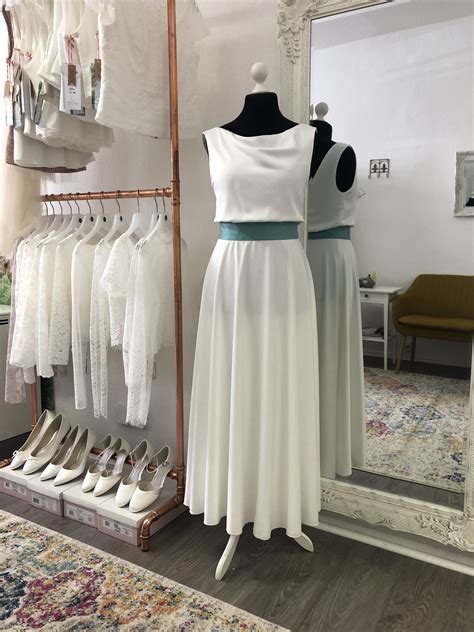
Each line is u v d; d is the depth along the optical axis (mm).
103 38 1754
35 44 2037
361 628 1563
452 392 1821
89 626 1563
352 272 1935
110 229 2314
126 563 1878
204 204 2266
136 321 1964
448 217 1749
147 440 2527
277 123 1751
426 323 1837
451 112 1692
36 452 2445
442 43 1675
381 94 1789
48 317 2271
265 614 1620
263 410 1729
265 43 2025
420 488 1910
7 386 2490
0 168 2277
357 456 2025
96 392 2164
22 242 2314
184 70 2053
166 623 1576
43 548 1969
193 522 2172
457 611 1635
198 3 2174
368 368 1966
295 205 1721
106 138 2221
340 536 2059
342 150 1877
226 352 1779
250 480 1842
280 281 1725
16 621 1581
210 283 1800
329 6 1813
